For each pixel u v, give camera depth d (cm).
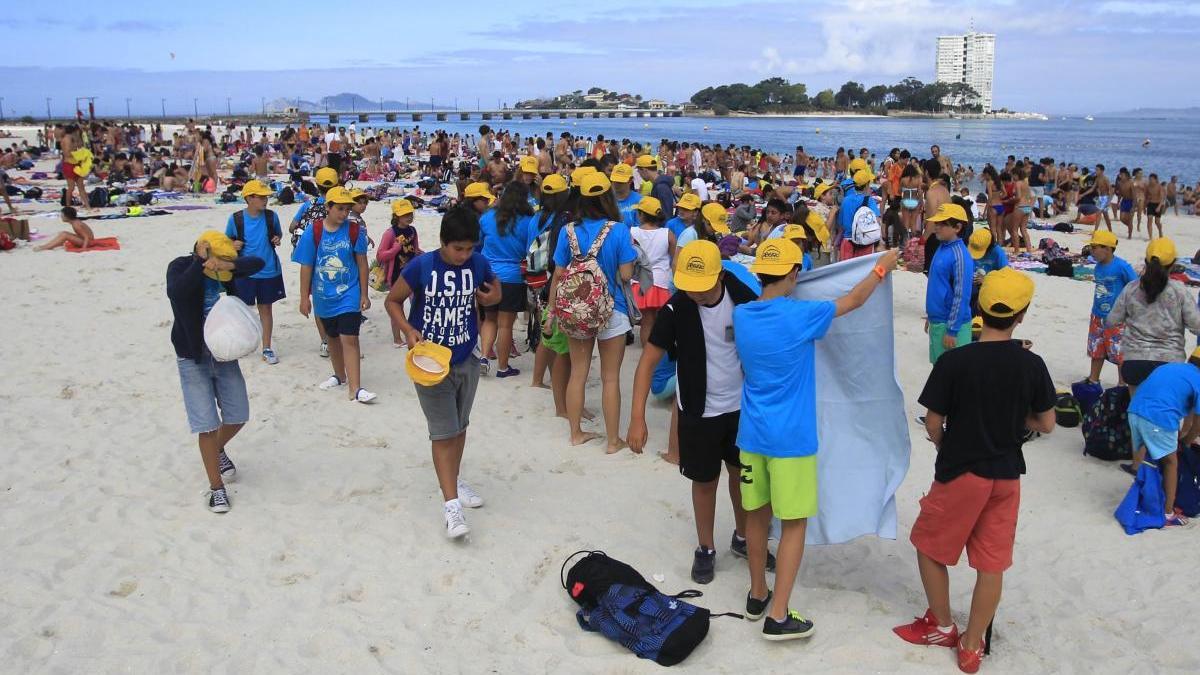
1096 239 766
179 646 410
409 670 399
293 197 2170
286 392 785
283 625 430
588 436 686
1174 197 2638
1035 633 440
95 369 836
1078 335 1052
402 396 783
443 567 490
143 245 1510
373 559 497
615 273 640
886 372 435
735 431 449
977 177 3700
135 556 493
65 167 1973
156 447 653
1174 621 449
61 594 450
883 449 443
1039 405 384
